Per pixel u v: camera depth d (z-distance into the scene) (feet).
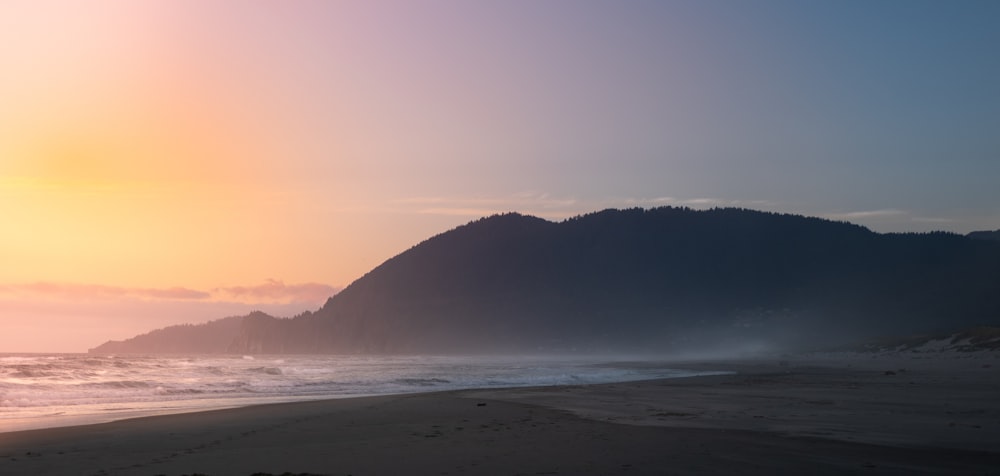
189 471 42.09
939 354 296.51
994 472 39.60
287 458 46.47
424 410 80.53
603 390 116.88
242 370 189.37
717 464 42.63
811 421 64.85
